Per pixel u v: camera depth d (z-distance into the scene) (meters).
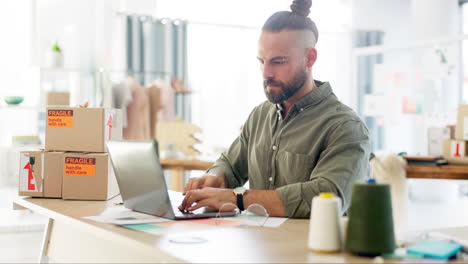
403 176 3.62
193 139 4.70
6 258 3.34
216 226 1.51
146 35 5.50
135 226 1.51
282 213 1.71
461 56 6.49
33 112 4.68
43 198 2.24
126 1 5.41
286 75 2.06
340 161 1.83
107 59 5.04
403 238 1.28
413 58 6.62
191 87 5.71
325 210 1.18
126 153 1.73
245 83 6.15
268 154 2.15
